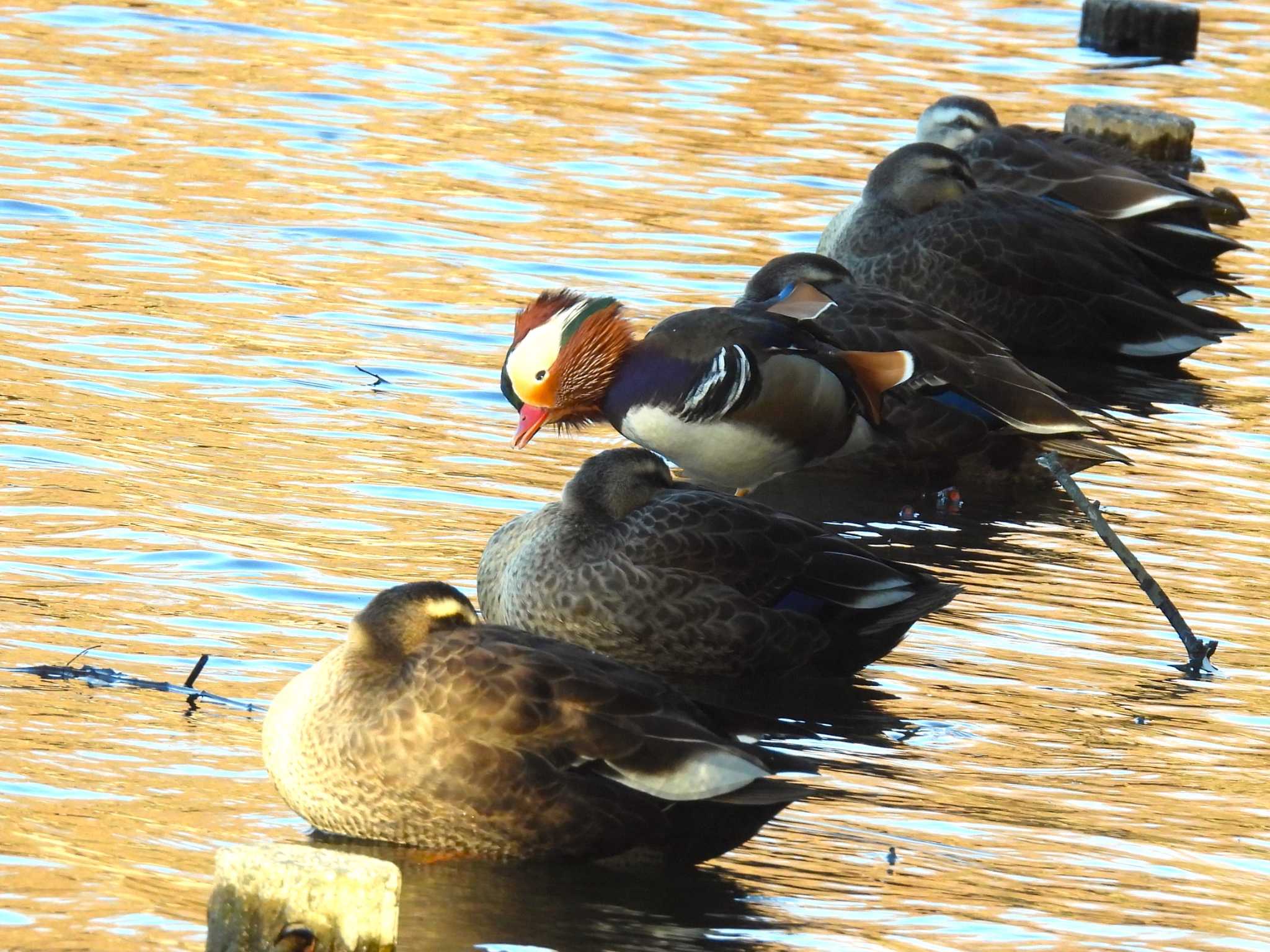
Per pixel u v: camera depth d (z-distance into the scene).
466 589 12.91
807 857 9.71
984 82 29.02
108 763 9.98
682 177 23.53
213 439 15.18
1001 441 16.52
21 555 12.67
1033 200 20.53
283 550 13.20
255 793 9.91
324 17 29.78
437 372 17.23
